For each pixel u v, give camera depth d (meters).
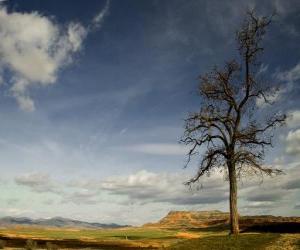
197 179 34.94
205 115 34.25
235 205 33.06
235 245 27.48
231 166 33.47
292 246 25.83
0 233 74.00
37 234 76.62
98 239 57.25
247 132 33.50
